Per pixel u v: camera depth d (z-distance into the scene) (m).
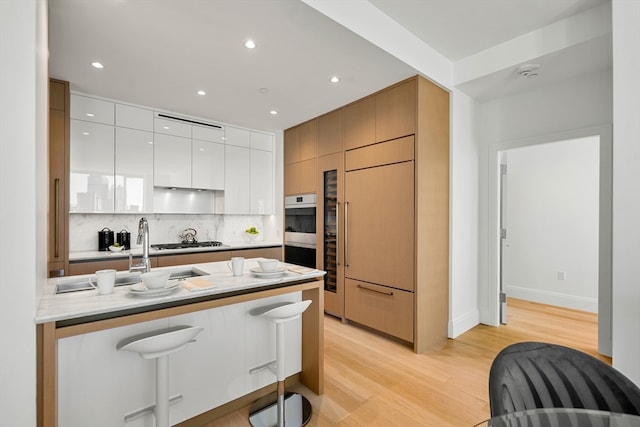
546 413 0.87
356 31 2.06
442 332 2.97
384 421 1.82
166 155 3.65
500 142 3.29
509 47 2.62
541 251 4.21
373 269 3.08
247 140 4.38
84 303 1.34
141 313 1.38
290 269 2.18
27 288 1.10
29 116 1.10
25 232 1.10
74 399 1.39
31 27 1.10
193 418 1.75
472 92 3.16
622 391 0.98
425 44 2.65
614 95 1.73
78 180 3.08
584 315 3.70
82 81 2.82
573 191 3.96
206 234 4.32
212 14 1.87
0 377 1.05
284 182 4.45
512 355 1.04
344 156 3.43
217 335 1.84
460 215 3.14
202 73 2.67
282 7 1.81
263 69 2.58
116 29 2.02
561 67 2.62
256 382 2.01
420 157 2.71
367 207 3.15
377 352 2.73
